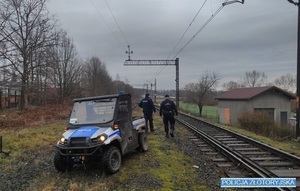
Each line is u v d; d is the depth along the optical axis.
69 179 7.32
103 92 80.62
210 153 10.52
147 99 15.62
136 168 8.11
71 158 7.41
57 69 48.44
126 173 7.63
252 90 37.34
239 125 26.38
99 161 7.69
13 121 20.52
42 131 16.19
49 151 10.97
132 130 9.13
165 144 12.03
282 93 34.75
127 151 8.66
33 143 12.39
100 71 85.06
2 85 30.62
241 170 8.14
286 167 8.54
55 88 48.66
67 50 51.53
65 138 7.56
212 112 59.97
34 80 37.75
